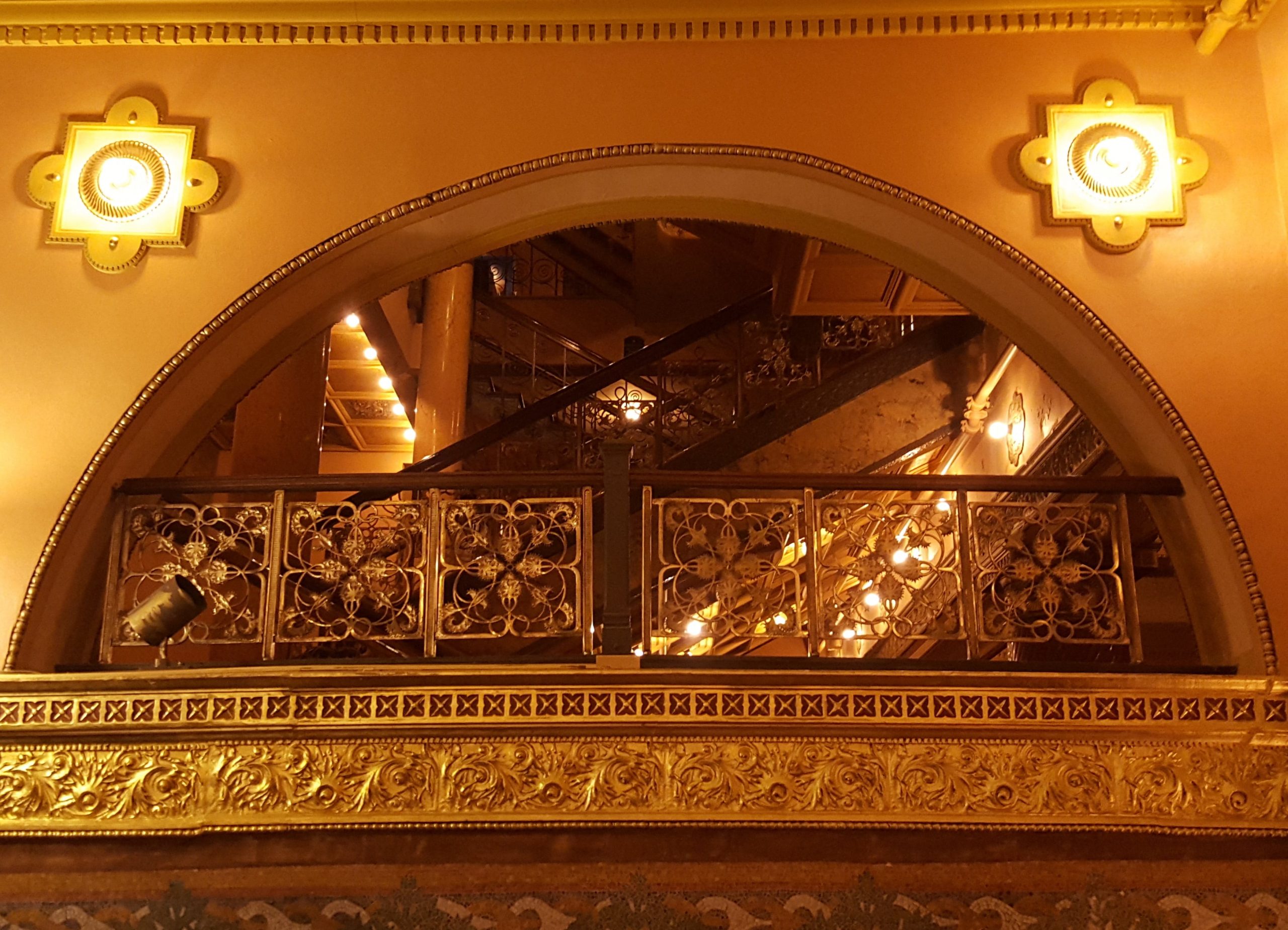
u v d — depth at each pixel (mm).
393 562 5844
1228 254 5820
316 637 5355
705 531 5523
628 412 11008
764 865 5027
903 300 8117
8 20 6125
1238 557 5367
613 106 6008
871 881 5016
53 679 5062
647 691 5117
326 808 5008
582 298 13633
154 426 5734
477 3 6070
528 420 8680
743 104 6000
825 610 5363
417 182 5918
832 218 6176
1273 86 6008
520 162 5922
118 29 6133
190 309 5762
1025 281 5816
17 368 5656
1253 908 5031
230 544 5484
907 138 5953
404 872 4992
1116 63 6086
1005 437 8453
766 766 5082
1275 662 5223
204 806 5012
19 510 5449
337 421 12086
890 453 8555
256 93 6062
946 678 5125
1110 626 5469
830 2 6031
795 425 8531
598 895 4973
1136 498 6176
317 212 5887
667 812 5000
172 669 5121
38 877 4977
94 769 5055
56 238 5824
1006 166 5926
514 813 4996
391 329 10664
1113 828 5047
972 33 6090
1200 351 5672
